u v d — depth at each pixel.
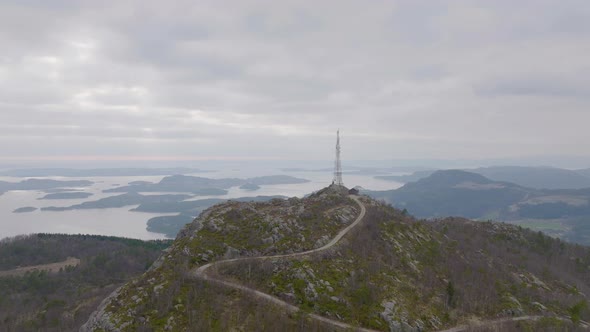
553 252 190.00
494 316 106.38
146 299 91.00
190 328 81.50
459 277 124.69
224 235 120.25
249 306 88.75
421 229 154.25
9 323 148.88
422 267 124.00
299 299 94.00
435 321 97.19
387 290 102.94
